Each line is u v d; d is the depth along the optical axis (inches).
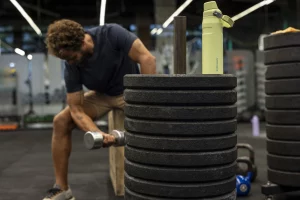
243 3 247.9
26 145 210.5
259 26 304.3
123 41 78.5
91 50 78.6
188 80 46.9
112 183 111.3
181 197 48.1
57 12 350.0
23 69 318.0
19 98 316.8
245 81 331.3
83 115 81.2
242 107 332.2
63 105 322.7
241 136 233.5
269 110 88.7
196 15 105.0
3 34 338.3
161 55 326.6
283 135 85.4
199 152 47.8
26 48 334.0
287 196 95.5
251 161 114.0
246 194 98.2
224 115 48.3
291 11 310.8
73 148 191.6
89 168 138.9
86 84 84.7
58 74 321.1
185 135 47.4
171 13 300.4
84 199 96.0
